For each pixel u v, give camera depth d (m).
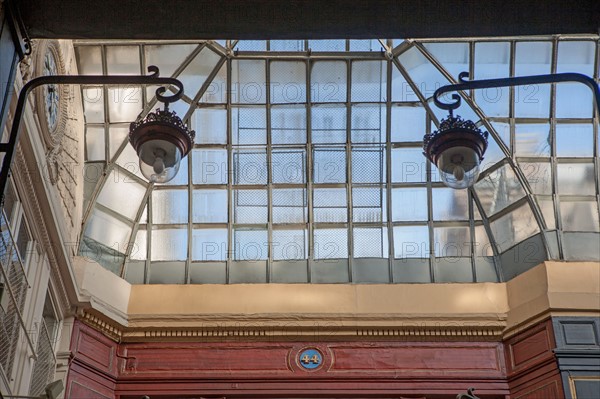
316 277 15.55
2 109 6.80
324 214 15.92
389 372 14.27
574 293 14.11
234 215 15.93
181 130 8.19
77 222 14.55
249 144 15.87
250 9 7.24
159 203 15.88
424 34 7.47
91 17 7.22
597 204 15.46
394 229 15.91
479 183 15.91
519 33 7.45
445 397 14.16
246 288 14.96
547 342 13.83
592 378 13.39
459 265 15.64
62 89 13.02
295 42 15.30
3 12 6.91
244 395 14.12
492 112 15.60
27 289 11.68
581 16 7.23
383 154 15.93
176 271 15.55
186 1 7.16
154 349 14.50
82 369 13.58
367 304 14.76
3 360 10.52
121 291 14.72
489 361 14.42
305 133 15.85
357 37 7.55
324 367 14.33
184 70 15.27
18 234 11.55
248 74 15.54
